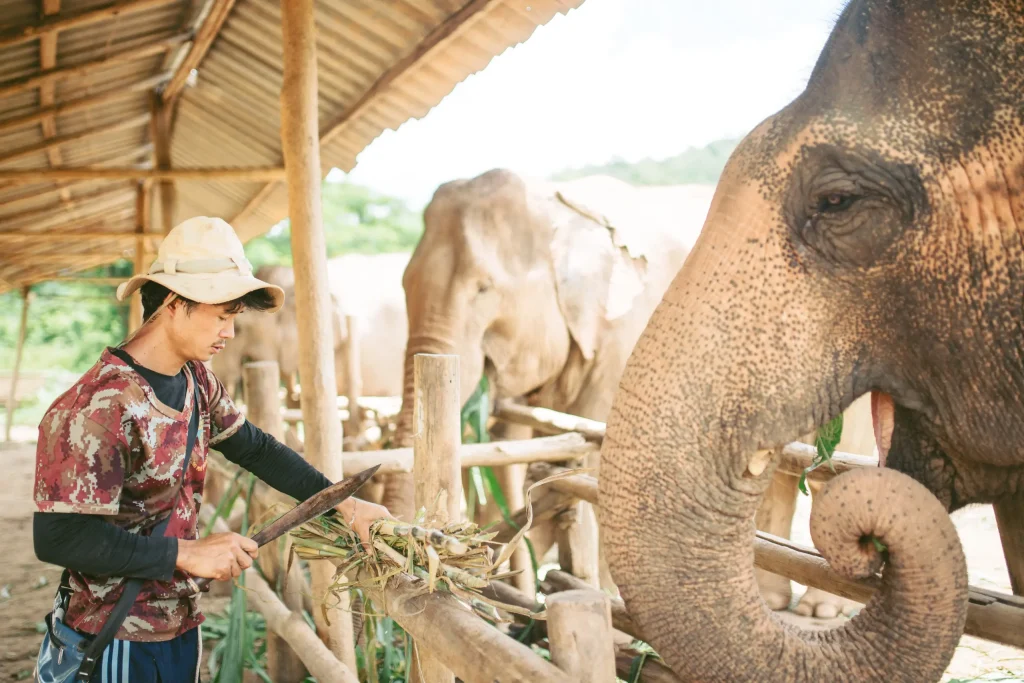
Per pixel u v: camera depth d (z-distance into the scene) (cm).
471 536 217
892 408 229
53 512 185
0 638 493
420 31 572
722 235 213
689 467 203
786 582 500
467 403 505
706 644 199
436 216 539
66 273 1598
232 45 755
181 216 1463
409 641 262
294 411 721
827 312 210
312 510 213
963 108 203
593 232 556
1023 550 250
